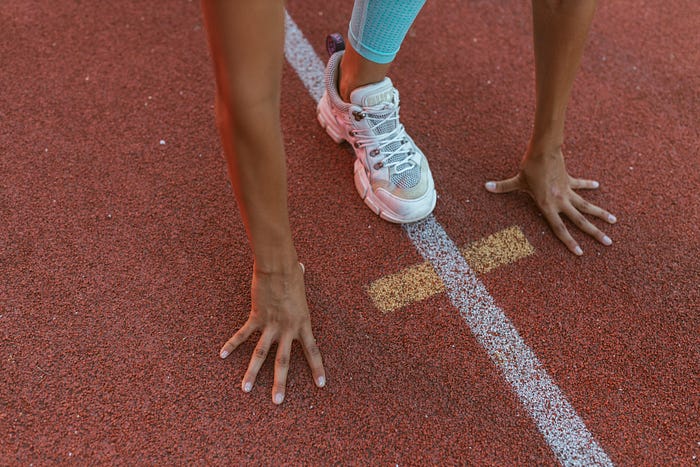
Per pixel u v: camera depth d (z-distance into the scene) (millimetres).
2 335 1492
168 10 2271
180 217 1737
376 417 1424
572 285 1674
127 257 1647
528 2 2424
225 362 1483
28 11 2219
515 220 1801
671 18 2398
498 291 1653
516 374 1509
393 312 1601
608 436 1422
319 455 1365
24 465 1312
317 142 1946
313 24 2273
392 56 1629
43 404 1398
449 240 1754
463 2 2408
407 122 2020
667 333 1593
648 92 2150
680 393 1492
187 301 1582
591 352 1554
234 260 1667
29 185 1771
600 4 2432
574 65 1512
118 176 1809
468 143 1980
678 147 1998
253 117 1057
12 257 1626
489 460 1379
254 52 988
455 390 1476
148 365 1471
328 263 1684
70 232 1684
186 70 2096
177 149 1885
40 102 1967
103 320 1533
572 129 2027
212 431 1385
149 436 1369
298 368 1479
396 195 1720
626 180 1907
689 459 1393
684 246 1764
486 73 2180
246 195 1193
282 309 1419
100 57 2105
